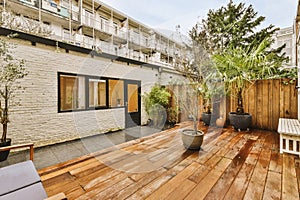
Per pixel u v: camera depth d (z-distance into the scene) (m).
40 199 1.16
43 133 3.38
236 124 3.84
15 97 3.04
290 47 8.88
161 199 1.45
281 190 1.56
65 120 3.69
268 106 3.93
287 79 3.71
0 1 4.75
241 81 3.79
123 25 8.00
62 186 1.66
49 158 2.65
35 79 3.29
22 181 1.30
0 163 2.51
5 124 2.64
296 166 2.05
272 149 2.65
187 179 1.77
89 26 6.71
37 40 3.29
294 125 2.84
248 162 2.18
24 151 3.04
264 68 3.87
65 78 3.75
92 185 1.68
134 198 1.47
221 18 7.93
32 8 5.26
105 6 7.54
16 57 3.04
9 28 3.10
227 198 1.46
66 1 6.50
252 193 1.52
